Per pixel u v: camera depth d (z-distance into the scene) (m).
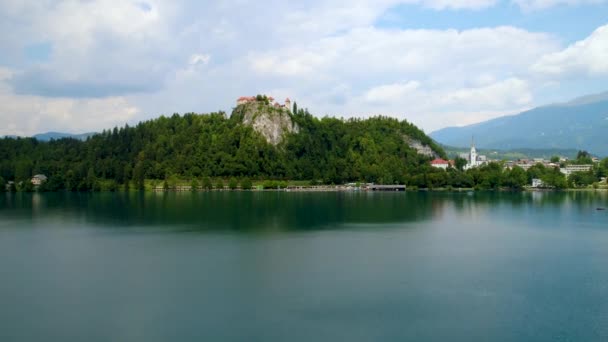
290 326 75.06
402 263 114.81
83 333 72.94
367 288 94.06
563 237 152.50
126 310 82.31
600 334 71.88
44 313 81.12
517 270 107.69
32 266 113.38
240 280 100.12
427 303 85.19
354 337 71.19
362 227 176.00
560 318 78.00
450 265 112.75
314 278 101.50
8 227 177.62
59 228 174.50
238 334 72.31
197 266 112.56
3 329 74.44
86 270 109.38
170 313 80.69
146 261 118.00
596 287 94.25
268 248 134.12
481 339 70.31
